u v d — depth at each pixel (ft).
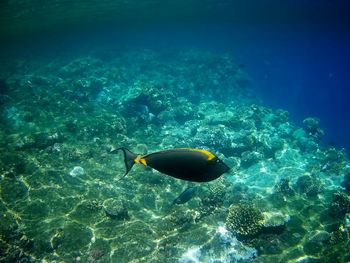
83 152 38.22
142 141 46.01
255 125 55.77
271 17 263.49
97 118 47.24
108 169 36.17
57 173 32.50
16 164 32.32
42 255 23.89
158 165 6.79
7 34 180.55
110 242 25.80
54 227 26.09
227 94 86.89
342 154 47.21
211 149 43.88
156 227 28.14
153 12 175.22
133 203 31.24
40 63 115.34
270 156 45.06
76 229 26.40
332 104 167.84
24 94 55.06
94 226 27.20
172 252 25.17
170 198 32.86
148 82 60.34
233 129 51.08
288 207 31.94
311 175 38.34
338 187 37.22
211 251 25.34
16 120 45.19
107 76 71.61
